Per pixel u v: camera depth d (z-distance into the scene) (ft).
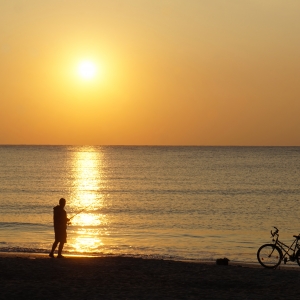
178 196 218.18
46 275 49.08
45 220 137.80
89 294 40.88
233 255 86.12
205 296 41.24
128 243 98.94
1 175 353.51
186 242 102.32
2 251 81.15
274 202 194.80
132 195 223.10
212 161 607.78
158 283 46.83
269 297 41.11
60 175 357.82
